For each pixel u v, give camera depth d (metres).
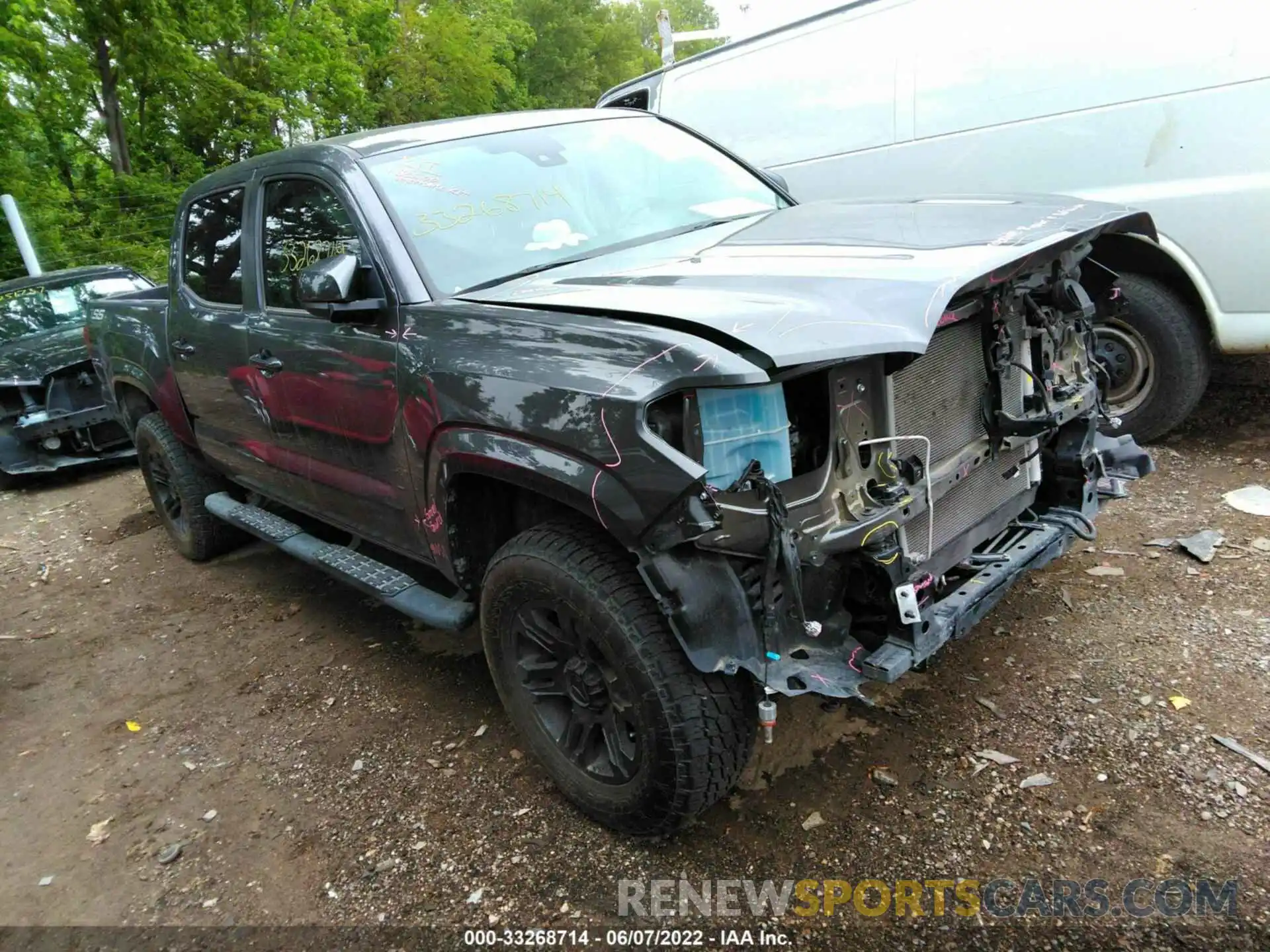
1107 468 3.09
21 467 6.79
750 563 2.00
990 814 2.28
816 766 2.54
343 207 2.88
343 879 2.40
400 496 2.79
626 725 2.27
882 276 2.14
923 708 2.73
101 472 7.45
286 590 4.46
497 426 2.21
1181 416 4.30
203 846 2.62
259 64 18.86
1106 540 3.62
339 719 3.19
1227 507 3.74
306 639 3.87
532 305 2.38
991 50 4.49
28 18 13.88
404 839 2.52
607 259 2.79
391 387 2.62
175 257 4.16
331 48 20.09
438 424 2.42
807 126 5.39
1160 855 2.09
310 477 3.35
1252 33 3.71
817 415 2.08
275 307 3.36
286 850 2.55
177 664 3.81
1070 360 2.84
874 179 5.11
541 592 2.28
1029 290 2.55
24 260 12.66
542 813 2.54
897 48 4.88
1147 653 2.84
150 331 4.43
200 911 2.36
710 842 2.33
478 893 2.28
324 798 2.76
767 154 5.64
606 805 2.34
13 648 4.19
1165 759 2.38
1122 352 4.38
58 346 7.09
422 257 2.71
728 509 1.90
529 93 40.69
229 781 2.92
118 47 16.06
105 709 3.52
